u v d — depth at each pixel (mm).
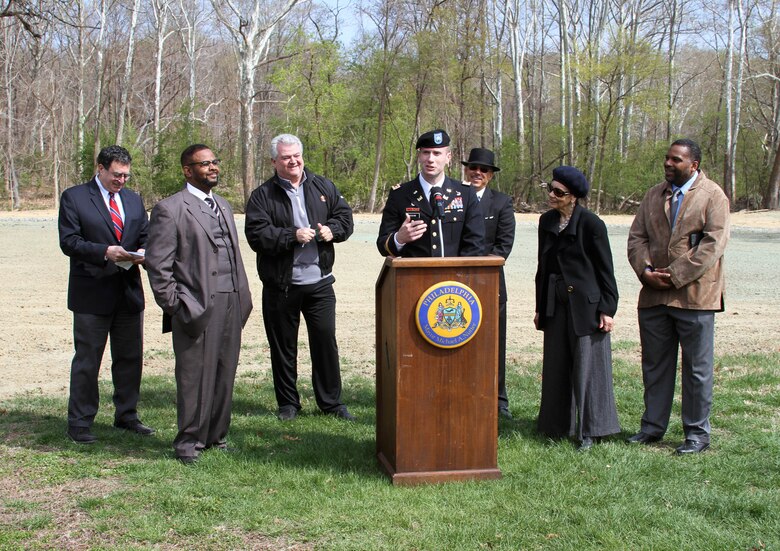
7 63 43625
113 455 5344
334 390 6598
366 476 4922
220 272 5305
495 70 45500
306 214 6418
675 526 4137
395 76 43250
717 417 6266
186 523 4133
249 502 4402
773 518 4254
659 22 49594
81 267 5730
